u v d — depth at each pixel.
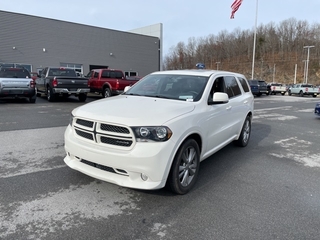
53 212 2.84
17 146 5.29
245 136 5.97
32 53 26.38
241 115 5.43
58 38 28.14
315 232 2.64
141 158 2.83
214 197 3.35
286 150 5.82
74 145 3.24
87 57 30.78
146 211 2.95
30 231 2.49
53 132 6.61
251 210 3.05
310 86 34.12
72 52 29.41
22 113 9.48
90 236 2.46
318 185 3.86
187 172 3.43
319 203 3.28
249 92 6.29
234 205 3.16
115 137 2.94
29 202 3.03
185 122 3.21
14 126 7.18
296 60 86.88
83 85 13.45
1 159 4.49
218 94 3.91
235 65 94.88
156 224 2.70
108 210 2.93
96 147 3.06
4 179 3.65
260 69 89.38
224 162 4.82
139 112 3.13
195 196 3.37
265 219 2.86
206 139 3.80
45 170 4.02
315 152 5.70
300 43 88.25
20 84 11.84
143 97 4.07
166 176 3.01
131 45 34.91
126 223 2.69
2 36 24.23
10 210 2.85
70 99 15.14
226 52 98.31
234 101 4.99
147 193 3.38
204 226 2.69
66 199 3.14
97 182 3.64
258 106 16.56
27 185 3.48
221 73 4.82
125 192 3.38
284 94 37.06
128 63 34.91
